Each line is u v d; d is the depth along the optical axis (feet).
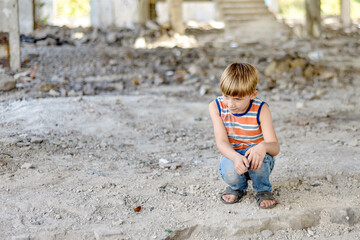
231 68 9.91
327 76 30.07
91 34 44.96
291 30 52.06
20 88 23.49
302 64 31.48
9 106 19.86
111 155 14.93
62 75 27.86
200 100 24.25
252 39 47.29
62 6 69.31
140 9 51.55
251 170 10.62
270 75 29.94
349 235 10.37
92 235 9.85
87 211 10.73
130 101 22.53
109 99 22.36
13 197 11.27
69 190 11.80
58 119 18.28
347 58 37.88
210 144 16.66
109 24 50.93
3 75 23.34
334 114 21.30
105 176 12.89
